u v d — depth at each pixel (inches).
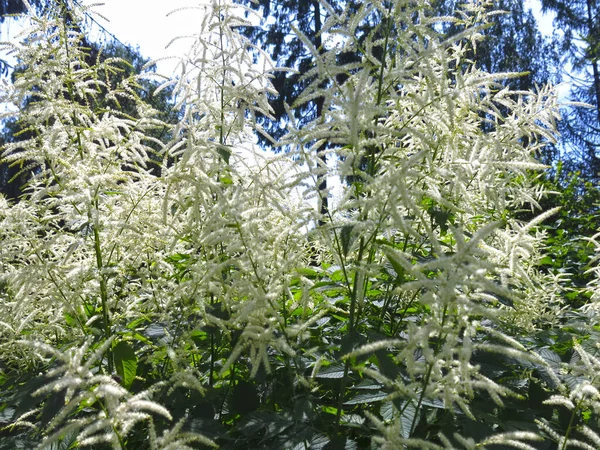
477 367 86.2
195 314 123.7
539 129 136.8
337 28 103.2
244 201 109.3
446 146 124.0
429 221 130.8
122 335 121.5
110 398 75.6
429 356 79.2
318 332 137.7
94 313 132.6
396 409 98.4
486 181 133.3
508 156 142.3
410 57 109.7
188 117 135.8
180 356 108.7
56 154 116.3
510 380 125.5
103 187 123.9
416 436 105.7
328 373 110.1
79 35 127.5
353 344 96.4
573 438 106.0
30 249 124.4
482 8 145.9
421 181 125.2
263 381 125.8
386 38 108.5
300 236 116.0
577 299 229.8
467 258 80.0
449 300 79.1
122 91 133.3
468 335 82.5
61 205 128.3
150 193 133.5
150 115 132.0
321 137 101.7
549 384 118.0
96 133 121.5
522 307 139.6
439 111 113.0
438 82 105.4
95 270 115.2
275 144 107.3
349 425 105.6
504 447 95.4
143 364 124.4
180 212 124.3
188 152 113.1
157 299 132.3
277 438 106.2
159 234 132.5
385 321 137.9
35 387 109.4
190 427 105.5
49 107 119.4
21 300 118.1
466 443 79.1
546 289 170.6
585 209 475.2
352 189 102.7
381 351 96.2
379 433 101.0
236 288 106.2
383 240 119.3
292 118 106.7
